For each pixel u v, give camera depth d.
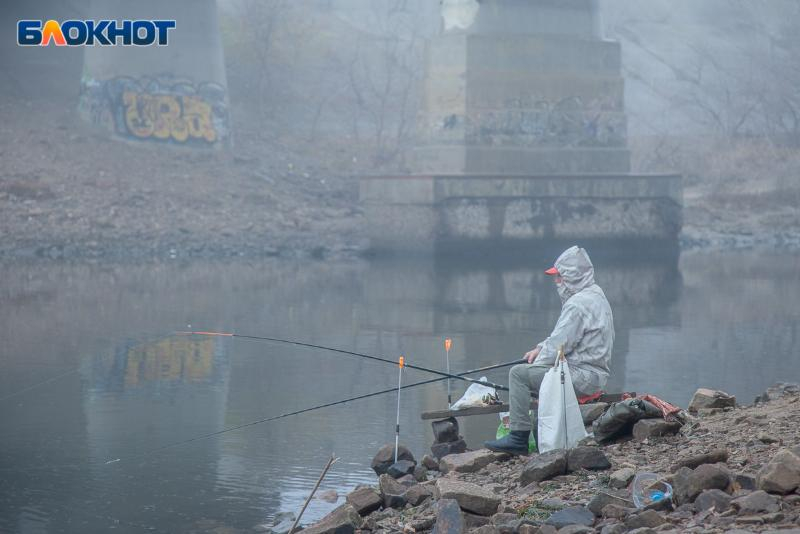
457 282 44.47
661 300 37.09
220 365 23.55
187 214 64.19
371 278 46.12
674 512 8.88
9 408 18.45
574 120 60.22
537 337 28.02
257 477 13.50
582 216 59.19
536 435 12.58
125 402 19.00
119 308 34.09
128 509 12.05
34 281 42.91
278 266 52.31
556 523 8.96
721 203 77.81
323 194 72.38
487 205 57.16
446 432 13.32
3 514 11.85
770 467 8.87
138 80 73.31
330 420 17.23
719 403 14.08
